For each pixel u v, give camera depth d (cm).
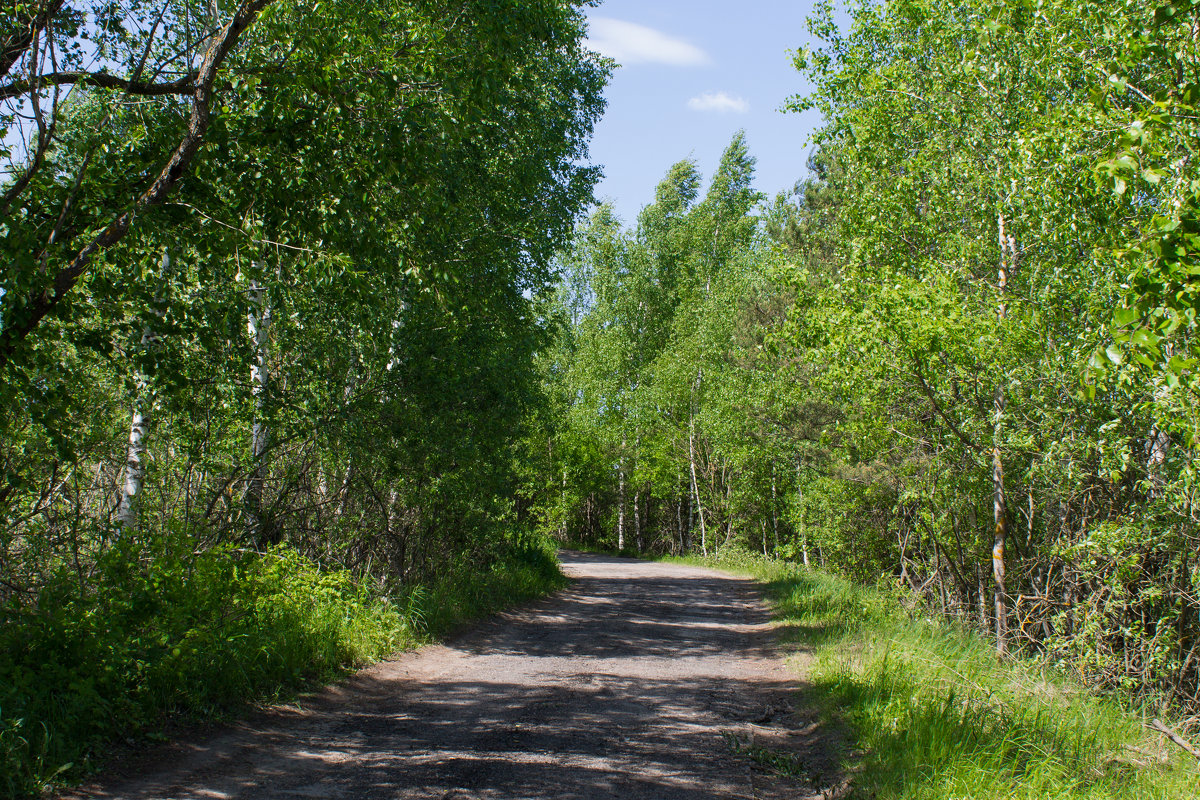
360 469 1205
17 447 783
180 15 757
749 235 3906
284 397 968
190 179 677
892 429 1359
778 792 555
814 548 2711
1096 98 728
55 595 631
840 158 1456
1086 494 1083
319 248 718
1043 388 1070
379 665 927
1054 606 1166
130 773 506
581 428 4144
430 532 1427
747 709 812
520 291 1738
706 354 3281
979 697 715
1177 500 862
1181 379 645
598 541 5284
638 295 4138
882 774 557
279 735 622
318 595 982
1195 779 565
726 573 2973
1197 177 616
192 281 836
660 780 563
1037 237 1075
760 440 2711
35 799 447
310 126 719
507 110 1365
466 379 1364
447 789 517
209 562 760
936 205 1292
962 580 1500
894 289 1101
